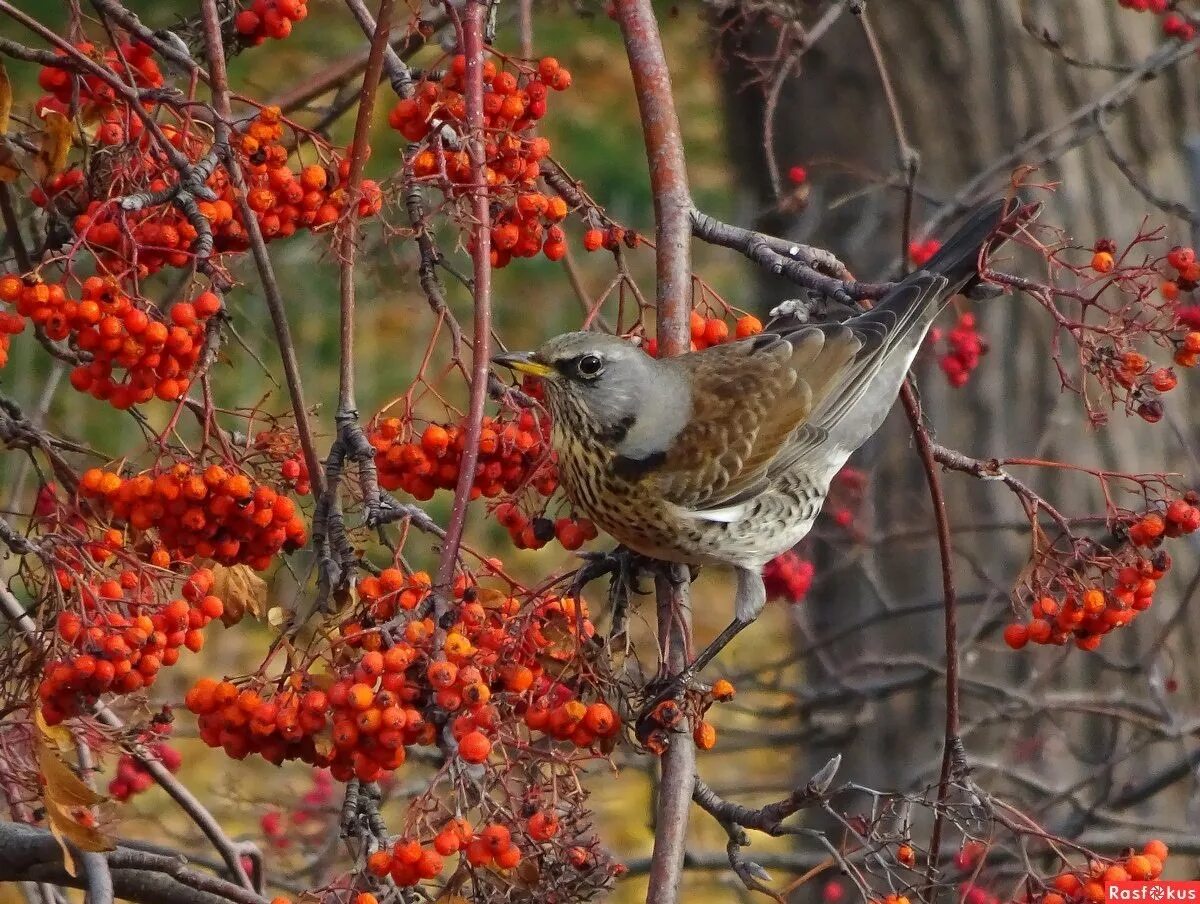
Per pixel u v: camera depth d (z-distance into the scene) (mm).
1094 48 15266
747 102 16141
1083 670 15289
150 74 8477
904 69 15398
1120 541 8625
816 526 15898
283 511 7504
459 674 6176
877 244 15406
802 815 16156
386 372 22703
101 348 7152
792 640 17109
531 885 6488
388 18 7844
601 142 27234
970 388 15242
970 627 15414
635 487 9180
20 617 7934
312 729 6426
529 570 22547
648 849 16562
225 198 7781
